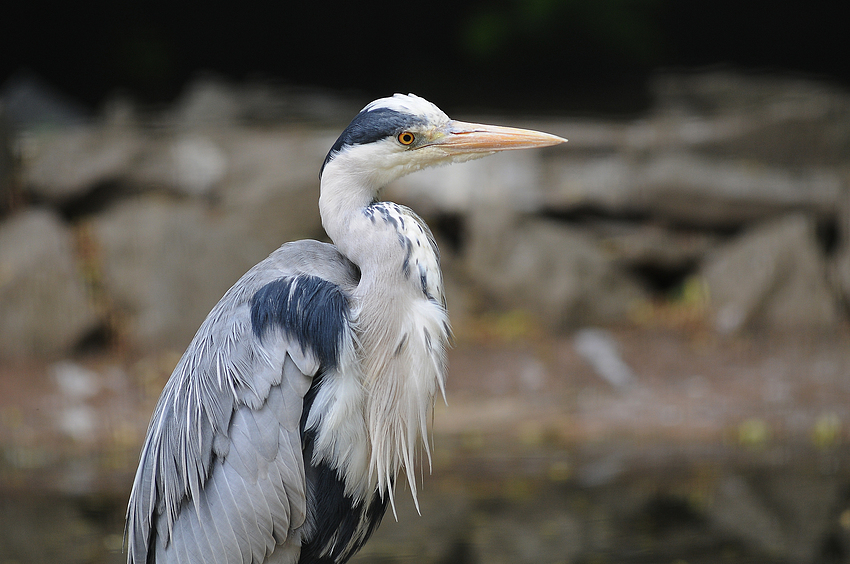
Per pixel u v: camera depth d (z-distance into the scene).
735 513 8.00
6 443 9.88
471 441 10.06
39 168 14.23
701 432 10.22
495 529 7.79
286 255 5.10
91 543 7.53
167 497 4.81
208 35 27.66
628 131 15.84
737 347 13.02
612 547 7.34
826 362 12.30
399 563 7.13
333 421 4.72
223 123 16.94
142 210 13.90
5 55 25.34
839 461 9.28
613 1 24.50
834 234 14.89
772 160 15.55
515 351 12.96
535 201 14.75
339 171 5.00
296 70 28.44
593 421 10.63
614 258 14.71
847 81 26.12
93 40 25.92
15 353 12.36
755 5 28.97
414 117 4.94
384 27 28.84
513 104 23.09
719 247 14.83
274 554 4.73
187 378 4.90
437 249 5.04
